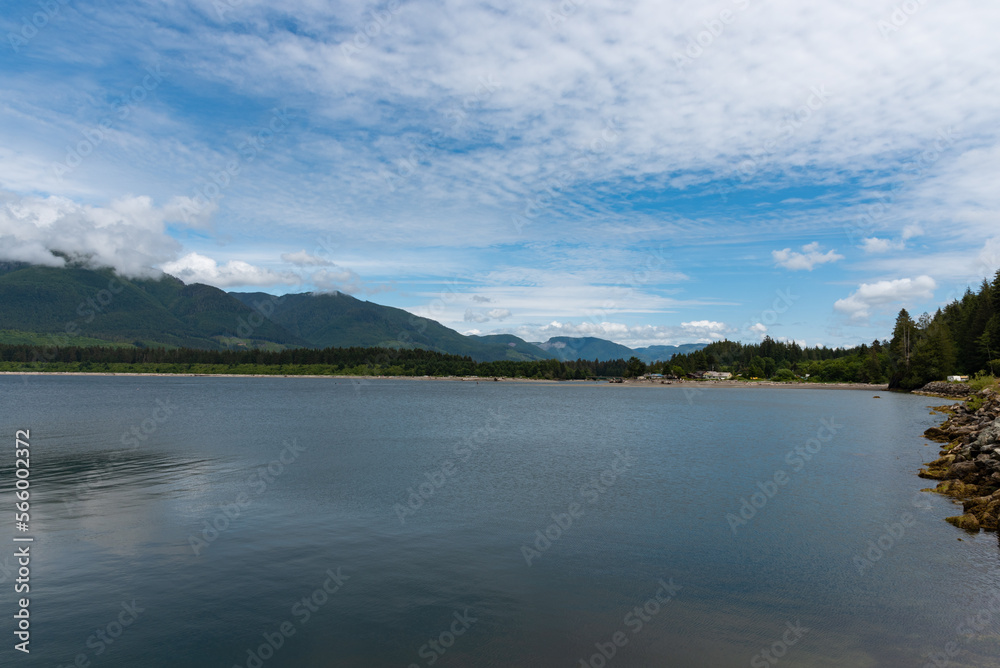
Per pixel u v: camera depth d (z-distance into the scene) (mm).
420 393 174750
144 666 13367
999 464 31125
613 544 22609
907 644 14617
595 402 135625
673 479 36281
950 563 20469
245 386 195500
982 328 153125
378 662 13586
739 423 78500
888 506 29000
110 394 136500
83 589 17703
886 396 158375
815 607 16812
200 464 40844
